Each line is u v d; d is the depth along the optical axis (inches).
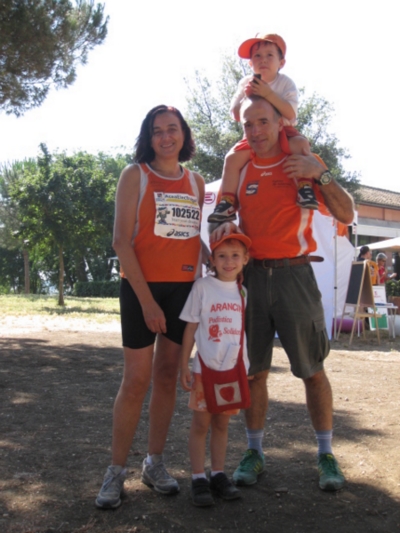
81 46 497.4
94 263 1828.2
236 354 126.3
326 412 138.6
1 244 1433.3
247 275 136.9
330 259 406.6
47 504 123.0
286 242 131.8
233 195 137.4
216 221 134.4
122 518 117.3
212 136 1151.6
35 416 192.5
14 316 585.6
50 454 154.3
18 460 148.9
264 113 128.3
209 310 127.0
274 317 134.1
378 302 434.0
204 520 117.0
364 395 229.5
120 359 306.7
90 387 237.8
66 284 2017.7
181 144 132.3
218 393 124.6
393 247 626.8
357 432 176.7
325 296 409.1
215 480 128.8
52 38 440.5
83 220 836.0
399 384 251.9
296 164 127.0
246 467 137.3
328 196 130.0
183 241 129.9
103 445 162.9
